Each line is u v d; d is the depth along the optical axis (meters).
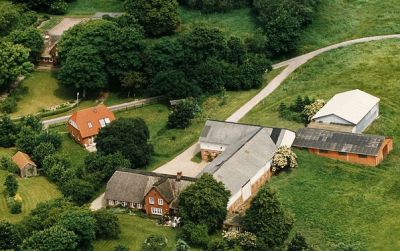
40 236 182.62
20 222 193.12
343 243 193.00
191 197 196.75
